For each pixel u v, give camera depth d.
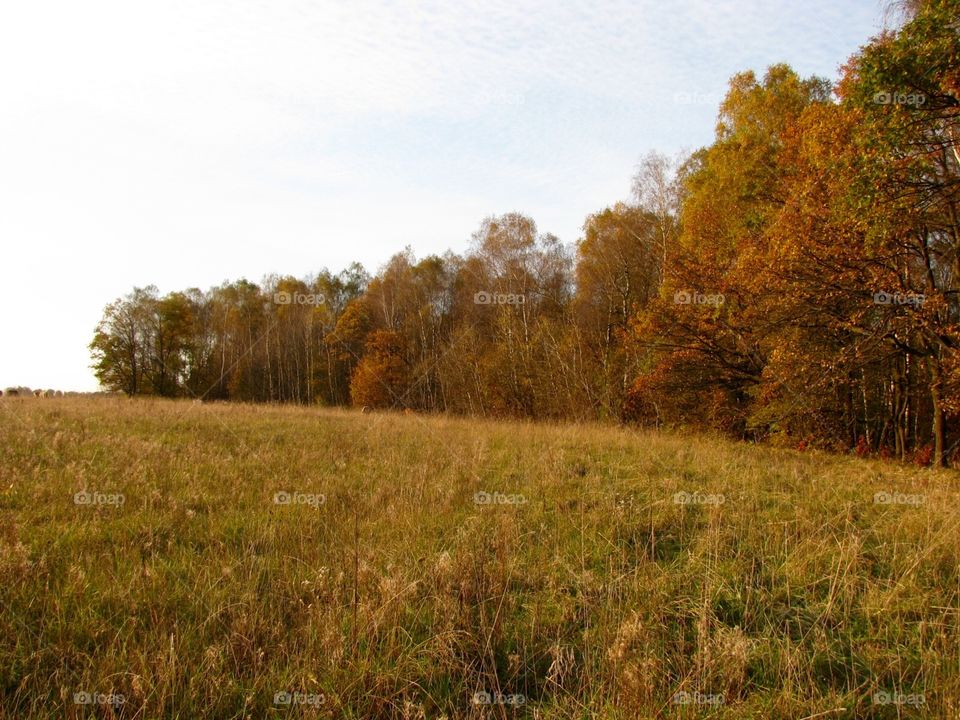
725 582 5.54
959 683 4.15
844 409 20.67
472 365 32.12
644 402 24.97
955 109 11.79
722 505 7.77
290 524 6.84
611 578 5.47
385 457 11.11
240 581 5.27
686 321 21.02
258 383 47.25
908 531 6.77
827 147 14.77
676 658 4.47
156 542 6.07
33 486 7.59
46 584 4.83
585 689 4.18
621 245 28.02
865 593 5.46
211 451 10.73
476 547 6.09
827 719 3.90
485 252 30.58
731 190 20.84
